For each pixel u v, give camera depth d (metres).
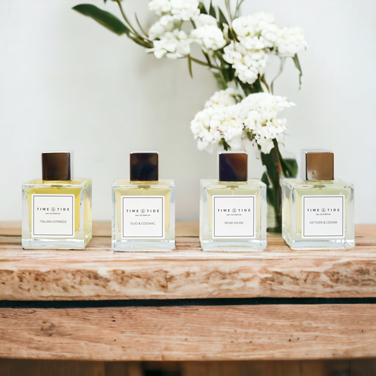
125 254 0.60
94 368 0.67
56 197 0.61
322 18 0.81
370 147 0.84
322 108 0.83
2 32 0.81
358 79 0.82
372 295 0.56
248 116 0.61
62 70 0.82
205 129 0.64
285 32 0.67
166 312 0.57
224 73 0.73
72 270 0.56
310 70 0.82
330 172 0.61
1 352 0.57
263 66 0.66
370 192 0.85
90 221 0.68
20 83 0.82
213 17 0.72
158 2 0.68
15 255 0.59
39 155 0.84
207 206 0.61
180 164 0.84
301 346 0.57
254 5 0.80
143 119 0.83
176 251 0.61
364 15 0.81
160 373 0.67
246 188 0.61
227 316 0.57
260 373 0.67
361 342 0.57
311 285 0.57
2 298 0.56
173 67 0.82
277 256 0.58
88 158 0.84
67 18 0.81
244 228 0.61
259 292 0.56
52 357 0.57
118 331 0.57
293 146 0.84
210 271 0.56
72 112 0.83
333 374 0.68
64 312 0.57
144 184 0.61
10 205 0.85
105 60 0.82
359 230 0.77
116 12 0.81
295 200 0.61
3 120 0.83
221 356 0.57
